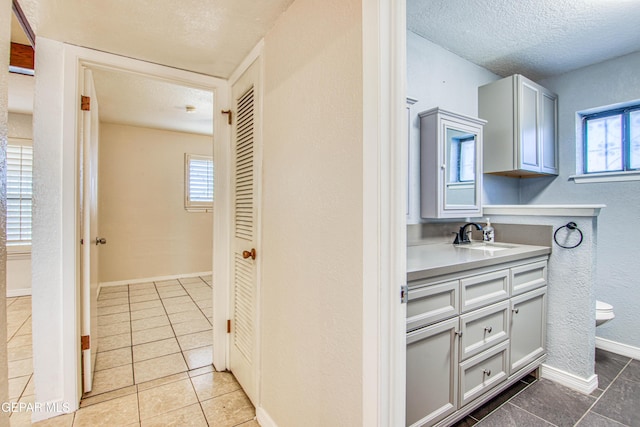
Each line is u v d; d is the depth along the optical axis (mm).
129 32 1589
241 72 1916
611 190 2492
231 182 2094
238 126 1983
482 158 2398
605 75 2574
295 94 1324
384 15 907
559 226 2010
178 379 2043
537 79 2900
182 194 4738
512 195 2930
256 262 1688
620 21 2053
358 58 981
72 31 1579
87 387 1852
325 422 1126
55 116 1668
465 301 1501
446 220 2367
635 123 2521
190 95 3076
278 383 1460
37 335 1638
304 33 1263
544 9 1941
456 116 2197
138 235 4434
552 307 2031
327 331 1119
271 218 1533
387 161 909
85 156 1850
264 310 1602
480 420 1641
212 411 1727
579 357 1916
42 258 1646
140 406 1760
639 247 2352
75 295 1714
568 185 2736
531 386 1950
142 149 4441
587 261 1894
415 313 1312
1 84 719
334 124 1085
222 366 2162
